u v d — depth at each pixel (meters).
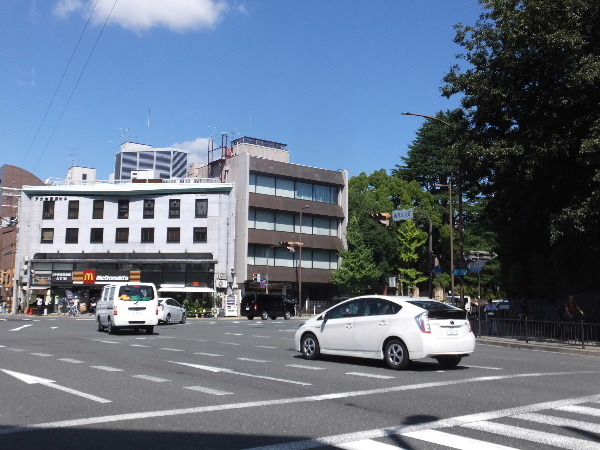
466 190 27.59
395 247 59.03
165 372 11.17
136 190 54.38
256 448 5.54
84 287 54.47
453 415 7.09
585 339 18.00
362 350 12.48
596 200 18.42
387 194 62.12
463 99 24.44
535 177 22.28
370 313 12.58
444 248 61.19
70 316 46.72
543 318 27.05
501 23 22.09
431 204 63.38
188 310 48.56
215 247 53.19
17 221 57.78
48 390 8.94
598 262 23.52
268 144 66.56
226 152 62.69
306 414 7.13
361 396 8.46
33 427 6.45
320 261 59.72
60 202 55.31
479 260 27.34
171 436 6.03
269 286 55.38
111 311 23.22
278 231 56.66
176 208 54.22
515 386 9.56
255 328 29.23
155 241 54.00
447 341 11.70
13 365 12.20
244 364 12.62
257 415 7.07
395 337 11.88
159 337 21.62
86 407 7.60
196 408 7.52
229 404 7.80
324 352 13.33
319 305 56.41
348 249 59.56
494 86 22.97
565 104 20.77
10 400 8.10
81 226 54.84
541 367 12.90
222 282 52.25
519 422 6.70
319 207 59.56
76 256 54.19
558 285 26.62
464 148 23.98
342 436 6.00
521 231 26.81
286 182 58.09
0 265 64.81
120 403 7.88
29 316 46.75
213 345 17.88
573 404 7.89
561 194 22.98
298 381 10.02
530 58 21.08
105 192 54.72
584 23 19.78
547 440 5.84
